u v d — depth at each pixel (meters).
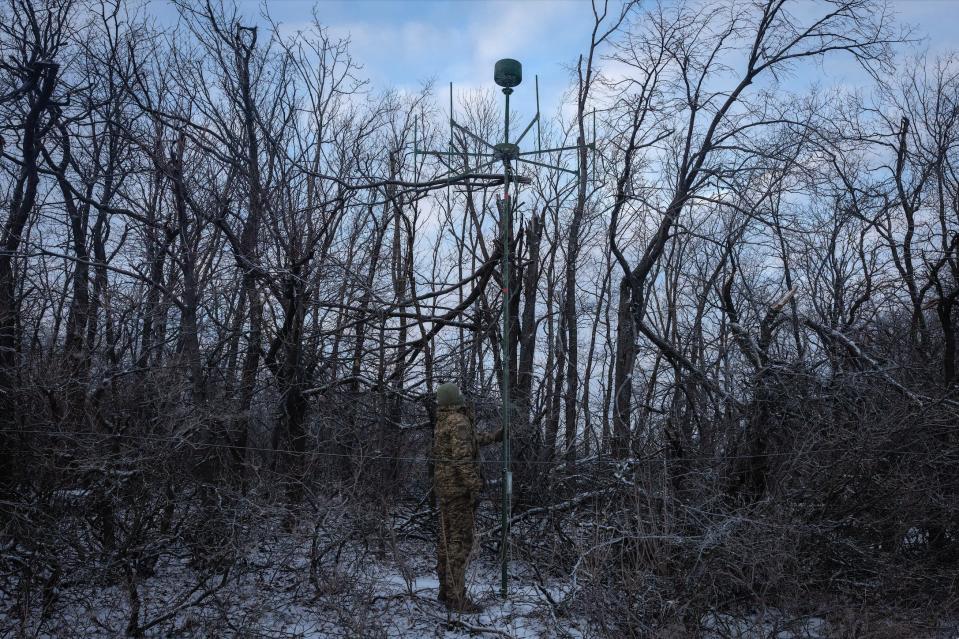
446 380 9.02
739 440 7.04
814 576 6.10
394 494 8.30
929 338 9.48
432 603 6.20
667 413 7.91
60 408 5.96
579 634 5.61
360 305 9.78
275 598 5.71
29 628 5.10
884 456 6.46
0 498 5.59
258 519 5.83
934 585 6.25
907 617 5.77
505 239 7.27
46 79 7.42
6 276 7.25
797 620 5.45
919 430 6.50
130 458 5.68
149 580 5.99
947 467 6.69
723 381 7.90
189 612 5.33
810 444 6.47
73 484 5.61
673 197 11.77
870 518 6.38
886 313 11.45
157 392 6.40
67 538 5.40
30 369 5.99
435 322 9.27
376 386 8.74
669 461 6.91
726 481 6.75
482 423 8.97
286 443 8.28
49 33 8.84
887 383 7.22
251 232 8.91
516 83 7.70
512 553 7.44
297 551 6.03
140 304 7.62
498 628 5.70
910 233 10.69
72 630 5.02
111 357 6.85
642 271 10.88
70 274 8.04
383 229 10.16
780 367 7.15
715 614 5.47
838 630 5.46
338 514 5.89
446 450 6.39
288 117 10.40
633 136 11.30
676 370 8.91
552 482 8.11
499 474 8.47
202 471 6.46
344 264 9.39
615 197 11.23
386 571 6.72
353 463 6.96
